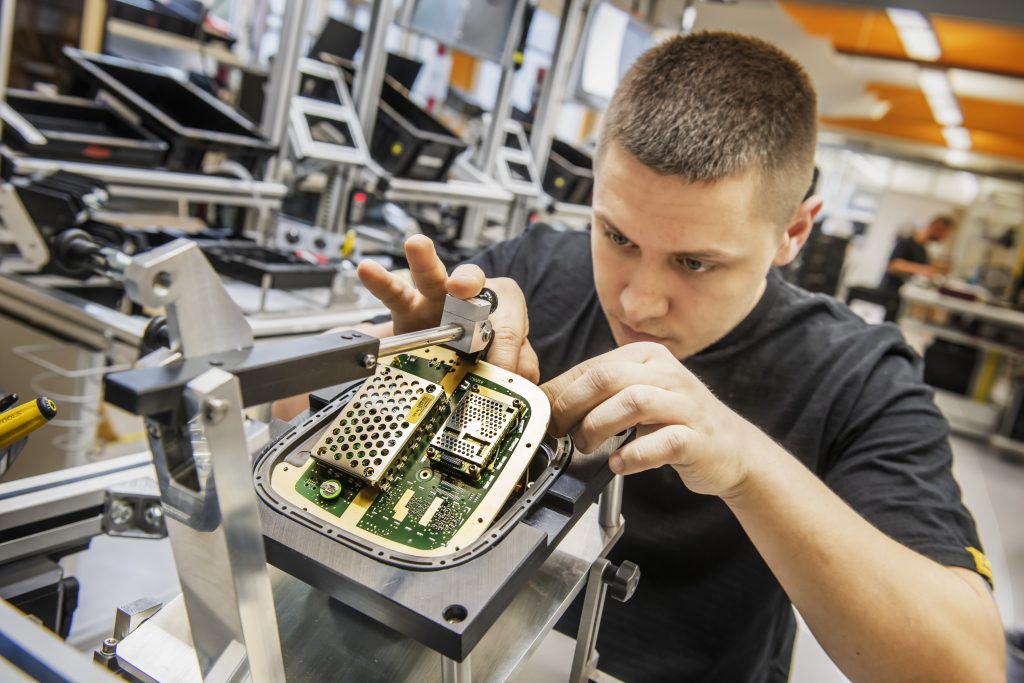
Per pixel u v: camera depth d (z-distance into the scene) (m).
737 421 0.76
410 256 0.74
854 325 1.25
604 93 3.87
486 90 6.35
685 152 0.82
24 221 1.55
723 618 1.14
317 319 1.98
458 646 0.47
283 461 0.63
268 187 2.27
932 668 0.79
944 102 6.51
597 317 1.33
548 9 5.84
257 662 0.46
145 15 3.38
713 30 1.01
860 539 0.79
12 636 0.43
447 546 0.56
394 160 2.71
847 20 4.32
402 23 2.79
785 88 0.90
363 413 0.66
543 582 0.69
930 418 1.07
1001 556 3.63
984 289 6.55
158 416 0.39
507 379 0.71
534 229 1.47
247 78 3.06
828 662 1.49
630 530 1.17
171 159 2.11
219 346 0.44
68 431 1.80
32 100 2.00
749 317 1.20
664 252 0.90
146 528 0.90
